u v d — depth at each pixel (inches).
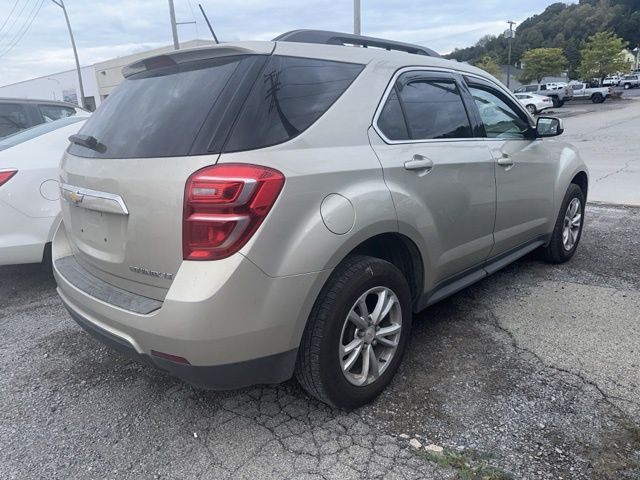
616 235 212.2
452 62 131.8
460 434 91.4
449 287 124.9
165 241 80.5
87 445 94.0
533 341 123.2
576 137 641.6
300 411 100.9
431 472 82.8
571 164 171.3
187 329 76.9
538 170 151.9
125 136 92.3
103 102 110.6
